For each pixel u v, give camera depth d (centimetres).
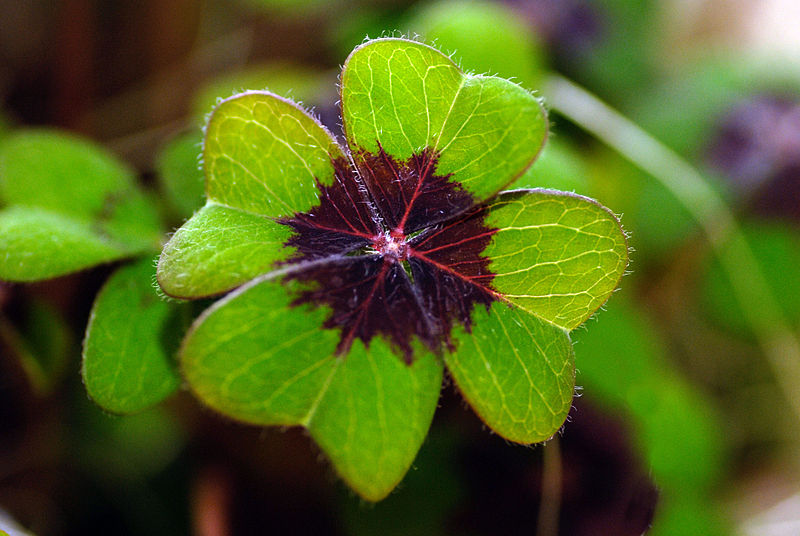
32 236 28
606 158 39
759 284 39
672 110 42
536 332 25
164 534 33
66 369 33
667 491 33
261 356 24
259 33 43
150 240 30
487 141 25
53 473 34
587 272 25
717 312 40
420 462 32
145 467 34
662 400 34
